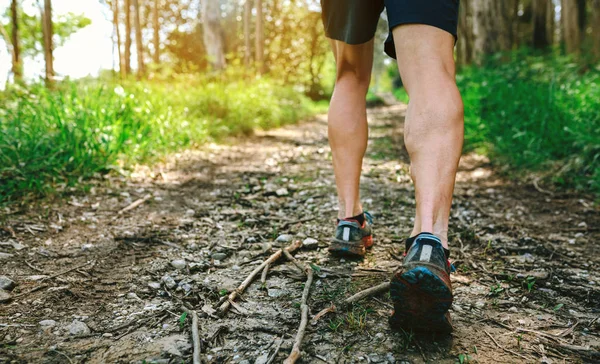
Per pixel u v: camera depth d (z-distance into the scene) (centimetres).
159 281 176
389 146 564
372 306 152
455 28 133
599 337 137
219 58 1166
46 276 176
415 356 124
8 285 163
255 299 160
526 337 136
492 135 488
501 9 1005
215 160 466
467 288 172
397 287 119
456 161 128
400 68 134
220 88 785
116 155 380
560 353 128
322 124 1016
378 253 204
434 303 120
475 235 237
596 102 412
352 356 124
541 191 333
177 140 510
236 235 235
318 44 2319
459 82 765
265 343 131
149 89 635
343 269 185
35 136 337
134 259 198
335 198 312
